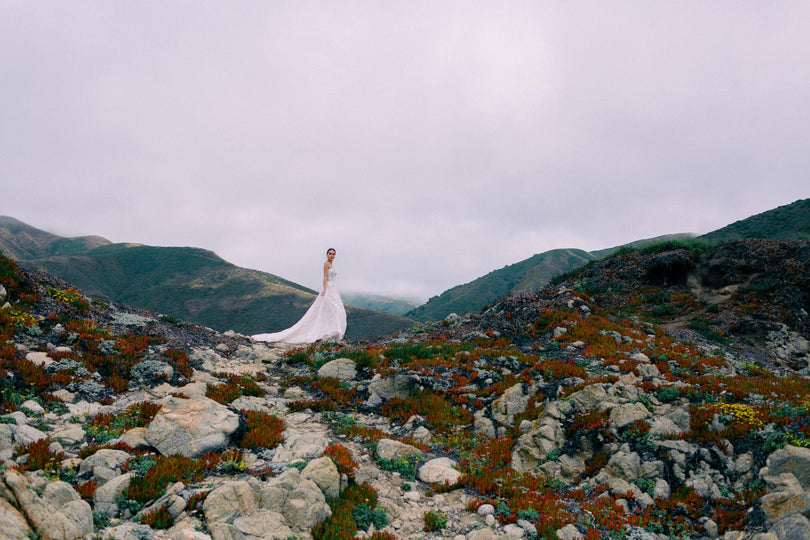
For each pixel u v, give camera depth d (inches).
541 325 865.5
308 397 581.6
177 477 301.0
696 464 383.6
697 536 318.7
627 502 355.9
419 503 339.6
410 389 592.7
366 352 743.1
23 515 217.9
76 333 553.6
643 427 428.8
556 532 302.5
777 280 1022.4
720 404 439.8
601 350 678.5
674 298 1117.7
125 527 238.7
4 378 391.9
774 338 872.9
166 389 499.2
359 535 279.1
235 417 397.7
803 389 531.5
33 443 302.4
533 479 393.1
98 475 287.4
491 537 287.4
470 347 792.3
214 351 733.9
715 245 1291.8
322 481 311.6
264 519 263.6
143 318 751.1
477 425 511.2
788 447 346.0
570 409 482.3
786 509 297.9
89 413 395.5
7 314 532.4
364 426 498.6
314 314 986.1
